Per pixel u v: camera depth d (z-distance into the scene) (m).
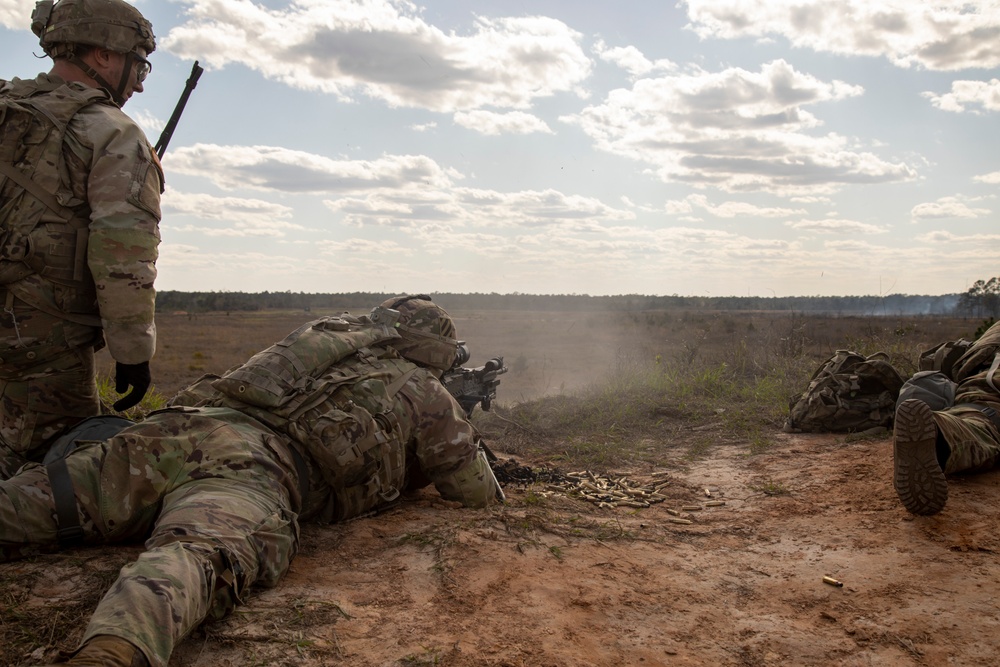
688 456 5.88
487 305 157.00
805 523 4.05
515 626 2.73
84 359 3.31
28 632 2.36
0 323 3.02
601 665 2.50
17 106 2.96
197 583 2.29
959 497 4.14
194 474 2.95
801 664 2.59
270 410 3.39
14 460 3.25
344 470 3.42
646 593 3.12
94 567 2.81
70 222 3.06
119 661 1.91
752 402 7.70
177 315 82.69
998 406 4.61
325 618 2.64
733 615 2.95
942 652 2.64
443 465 4.04
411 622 2.69
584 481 5.13
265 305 128.38
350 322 4.08
